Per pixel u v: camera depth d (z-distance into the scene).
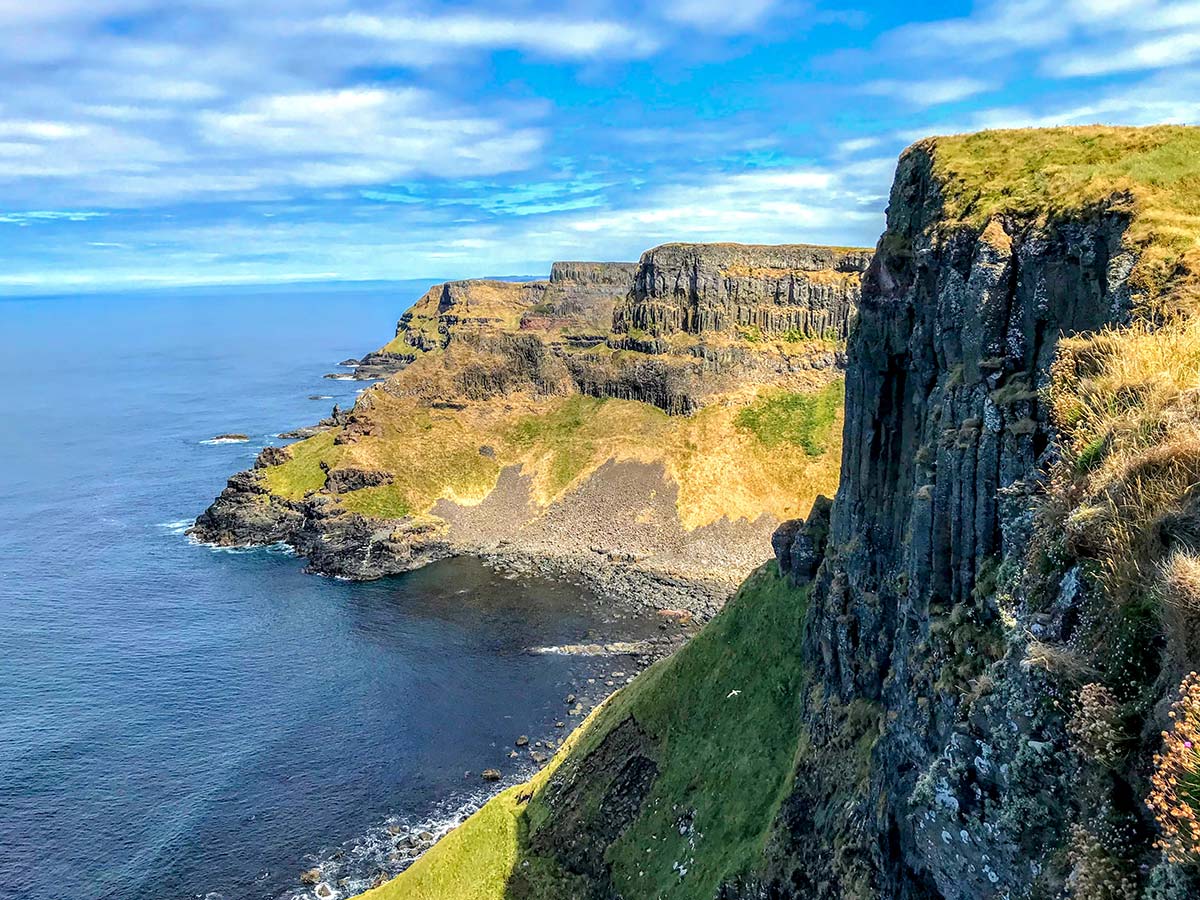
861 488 61.22
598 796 78.31
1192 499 21.27
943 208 47.97
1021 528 30.64
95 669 137.50
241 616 161.00
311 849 95.19
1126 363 27.97
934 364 48.78
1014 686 25.52
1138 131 45.78
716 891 60.28
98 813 100.69
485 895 76.44
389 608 165.75
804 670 73.25
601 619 160.00
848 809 49.41
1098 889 19.62
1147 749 19.78
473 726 121.19
